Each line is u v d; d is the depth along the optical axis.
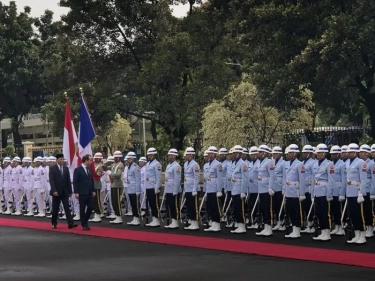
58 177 20.72
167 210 20.06
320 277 10.75
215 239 16.66
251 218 18.62
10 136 68.38
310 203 17.72
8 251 15.53
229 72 33.03
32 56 54.81
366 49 24.03
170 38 32.75
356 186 15.34
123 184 24.53
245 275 11.17
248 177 18.34
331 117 43.25
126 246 15.87
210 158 18.97
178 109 33.25
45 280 11.32
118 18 35.94
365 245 15.00
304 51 24.69
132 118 60.38
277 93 26.31
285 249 14.37
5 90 55.38
